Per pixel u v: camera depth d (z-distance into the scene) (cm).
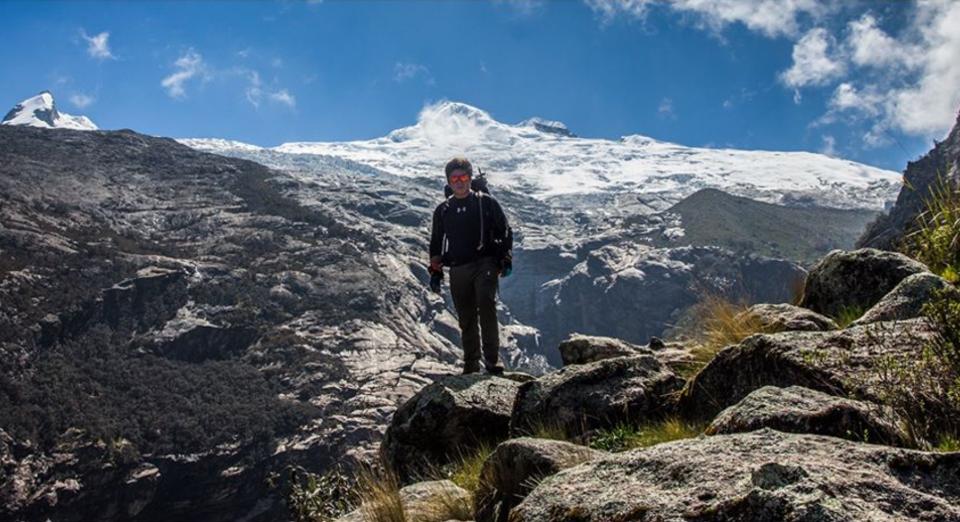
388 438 790
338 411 17700
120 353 19200
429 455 748
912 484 235
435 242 916
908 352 389
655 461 291
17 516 13375
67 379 17088
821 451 263
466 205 891
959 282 598
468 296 896
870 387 368
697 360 659
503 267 887
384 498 495
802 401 340
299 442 16388
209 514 16012
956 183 698
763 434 287
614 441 545
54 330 18588
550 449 430
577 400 610
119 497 14862
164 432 15975
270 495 16125
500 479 445
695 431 491
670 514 248
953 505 221
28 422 14788
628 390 600
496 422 753
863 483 230
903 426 323
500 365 881
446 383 799
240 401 17838
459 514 464
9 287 19162
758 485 241
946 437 307
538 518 293
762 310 664
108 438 15238
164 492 15550
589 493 289
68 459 14488
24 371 16925
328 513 757
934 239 675
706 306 716
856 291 652
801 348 435
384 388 19138
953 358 339
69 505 14238
